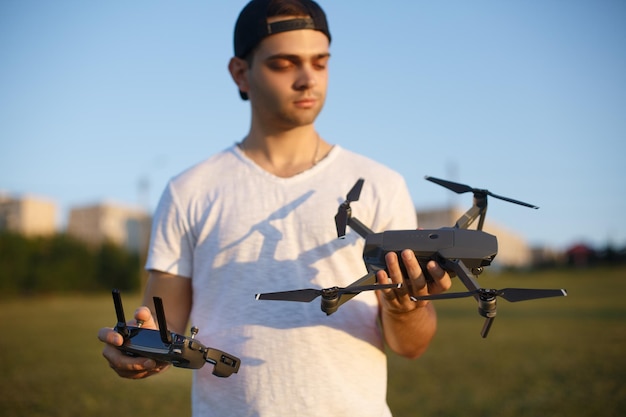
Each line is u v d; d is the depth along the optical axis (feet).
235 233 7.11
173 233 7.41
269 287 6.90
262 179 7.29
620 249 168.14
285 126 7.47
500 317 53.72
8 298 110.22
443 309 63.57
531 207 5.95
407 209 7.35
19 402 22.17
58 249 123.75
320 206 7.06
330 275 6.93
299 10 7.04
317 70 7.24
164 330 5.73
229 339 6.84
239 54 7.51
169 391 24.25
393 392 22.90
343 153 7.51
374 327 7.06
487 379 25.07
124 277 128.57
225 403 6.72
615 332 39.88
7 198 172.24
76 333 48.60
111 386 25.27
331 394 6.55
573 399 20.68
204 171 7.56
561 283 106.11
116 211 191.83
